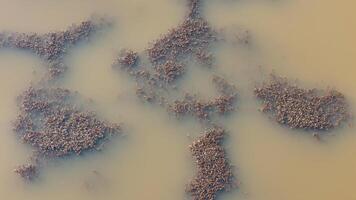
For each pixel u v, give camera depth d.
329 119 16.98
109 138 17.23
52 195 16.67
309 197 16.02
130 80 18.09
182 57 18.25
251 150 16.78
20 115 17.69
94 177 16.80
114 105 17.77
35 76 18.33
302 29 18.47
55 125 17.47
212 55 18.22
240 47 18.30
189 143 16.98
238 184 16.33
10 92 18.14
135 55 18.34
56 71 18.27
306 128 16.88
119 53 18.48
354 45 18.09
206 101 17.52
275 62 18.03
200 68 18.06
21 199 16.64
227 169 16.48
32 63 18.52
